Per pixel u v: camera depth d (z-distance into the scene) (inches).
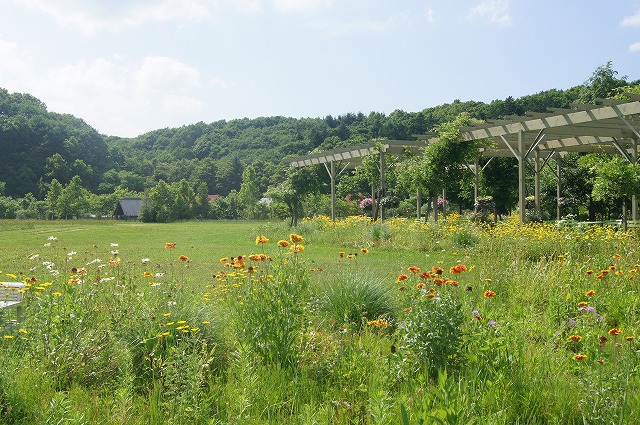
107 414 112.1
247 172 2146.9
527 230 433.1
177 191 2176.4
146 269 314.0
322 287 213.3
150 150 3973.9
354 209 1213.1
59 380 127.9
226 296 206.4
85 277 175.9
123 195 2721.5
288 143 3144.7
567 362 130.5
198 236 852.0
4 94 3216.0
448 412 91.6
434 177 677.9
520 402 112.1
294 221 954.7
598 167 531.8
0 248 610.2
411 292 155.8
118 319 147.7
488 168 863.7
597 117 466.9
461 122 669.9
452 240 477.4
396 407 105.8
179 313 153.7
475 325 139.3
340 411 112.9
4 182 2495.1
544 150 760.3
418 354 135.7
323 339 157.3
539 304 213.8
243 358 126.0
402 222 601.3
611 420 99.7
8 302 170.7
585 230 434.6
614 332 124.6
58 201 2137.1
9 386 112.8
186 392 114.4
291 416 112.4
